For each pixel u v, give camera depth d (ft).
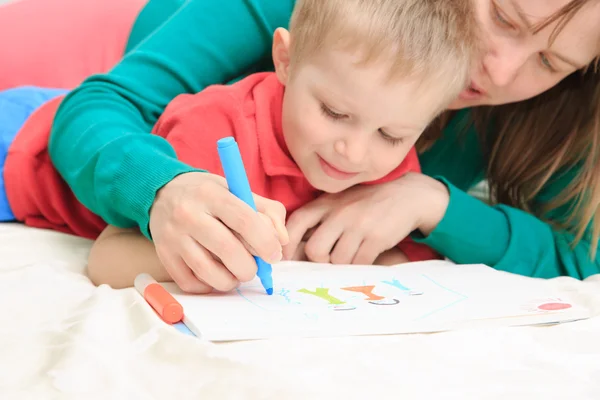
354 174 3.01
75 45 4.98
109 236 2.79
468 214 3.36
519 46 3.04
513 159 4.06
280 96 3.28
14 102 3.97
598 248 3.69
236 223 2.24
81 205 3.42
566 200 3.91
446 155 4.25
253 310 2.11
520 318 2.21
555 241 3.70
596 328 2.17
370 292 2.40
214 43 3.64
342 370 1.71
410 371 1.74
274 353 1.79
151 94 3.43
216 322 1.96
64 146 3.07
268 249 2.25
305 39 2.89
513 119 4.01
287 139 3.10
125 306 2.09
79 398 1.49
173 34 3.60
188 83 3.57
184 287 2.33
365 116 2.75
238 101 3.21
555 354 1.94
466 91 3.37
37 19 4.96
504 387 1.68
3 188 3.50
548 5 2.88
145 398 1.52
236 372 1.65
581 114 3.83
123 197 2.56
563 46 3.05
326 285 2.47
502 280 2.68
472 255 3.43
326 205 3.22
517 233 3.50
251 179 3.15
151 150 2.67
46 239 3.14
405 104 2.75
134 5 5.30
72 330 1.86
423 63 2.72
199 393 1.56
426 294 2.41
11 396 1.49
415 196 3.28
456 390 1.65
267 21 3.73
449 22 2.89
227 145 2.25
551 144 3.95
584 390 1.69
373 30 2.69
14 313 2.04
